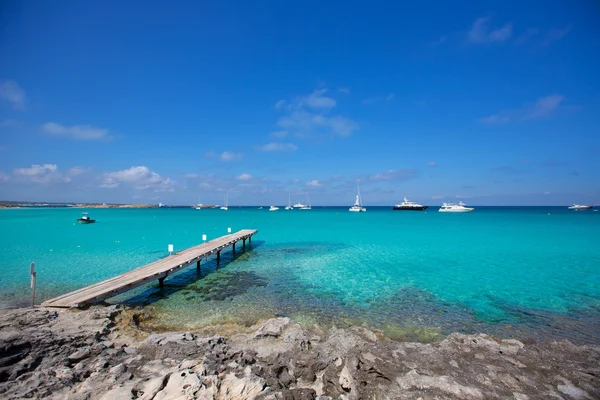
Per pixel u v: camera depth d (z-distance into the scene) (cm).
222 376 655
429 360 747
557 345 824
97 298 1123
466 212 11531
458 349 819
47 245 2739
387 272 1886
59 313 1006
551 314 1235
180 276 1786
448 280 1706
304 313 1223
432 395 601
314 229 4588
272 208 15188
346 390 654
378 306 1309
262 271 1912
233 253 2527
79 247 2656
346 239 3403
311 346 868
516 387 640
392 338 1021
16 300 1333
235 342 900
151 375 678
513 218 7469
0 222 5275
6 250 2488
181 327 1072
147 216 8088
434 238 3475
